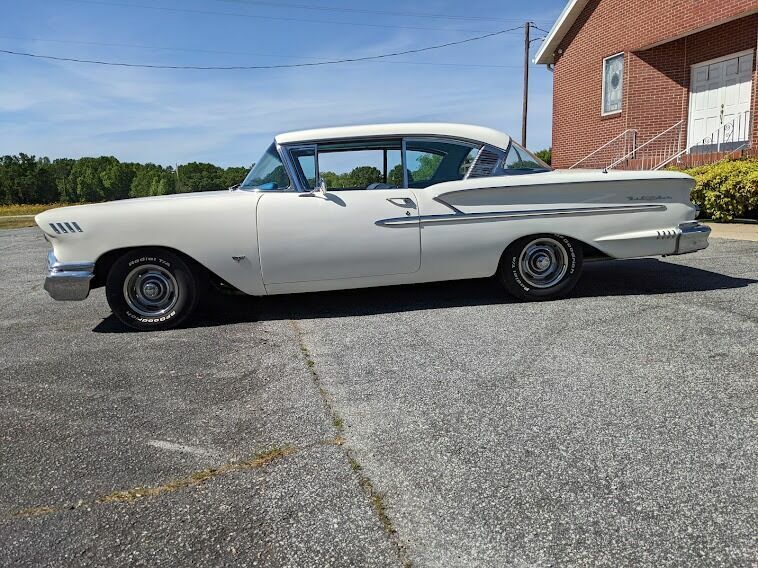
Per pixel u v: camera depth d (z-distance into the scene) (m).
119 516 2.06
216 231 4.40
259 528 1.96
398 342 3.90
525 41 27.09
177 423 2.79
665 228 4.94
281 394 3.10
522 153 5.07
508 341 3.82
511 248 4.80
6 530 2.01
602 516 1.94
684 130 12.99
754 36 11.03
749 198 8.88
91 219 4.30
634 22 12.90
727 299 4.63
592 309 4.54
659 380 3.04
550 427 2.58
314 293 5.56
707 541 1.80
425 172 4.82
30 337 4.47
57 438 2.68
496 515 1.97
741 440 2.39
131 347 4.08
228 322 4.65
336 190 4.68
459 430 2.59
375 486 2.18
